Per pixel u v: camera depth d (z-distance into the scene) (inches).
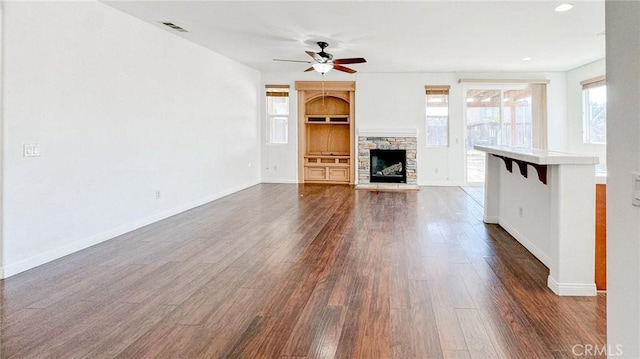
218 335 91.0
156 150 212.1
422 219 217.2
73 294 115.3
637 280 48.1
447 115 362.0
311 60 300.0
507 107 358.9
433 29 215.6
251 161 355.3
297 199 285.4
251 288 119.5
